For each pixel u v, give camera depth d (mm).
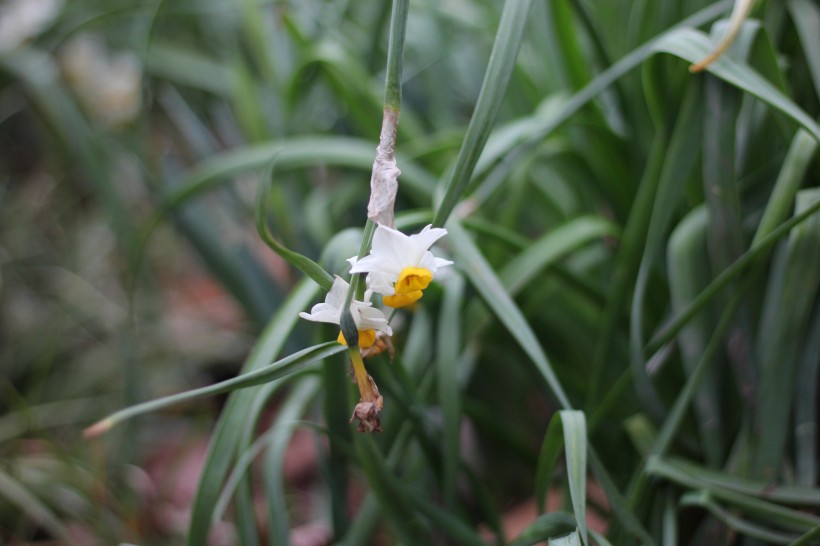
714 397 714
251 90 1152
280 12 1093
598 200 948
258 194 543
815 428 730
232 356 1552
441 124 1150
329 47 964
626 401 867
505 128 828
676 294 719
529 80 995
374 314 532
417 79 1183
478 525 944
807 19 726
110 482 1017
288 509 1093
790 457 714
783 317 686
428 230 524
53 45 1288
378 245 522
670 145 691
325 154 897
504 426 889
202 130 1300
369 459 673
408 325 976
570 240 802
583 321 909
